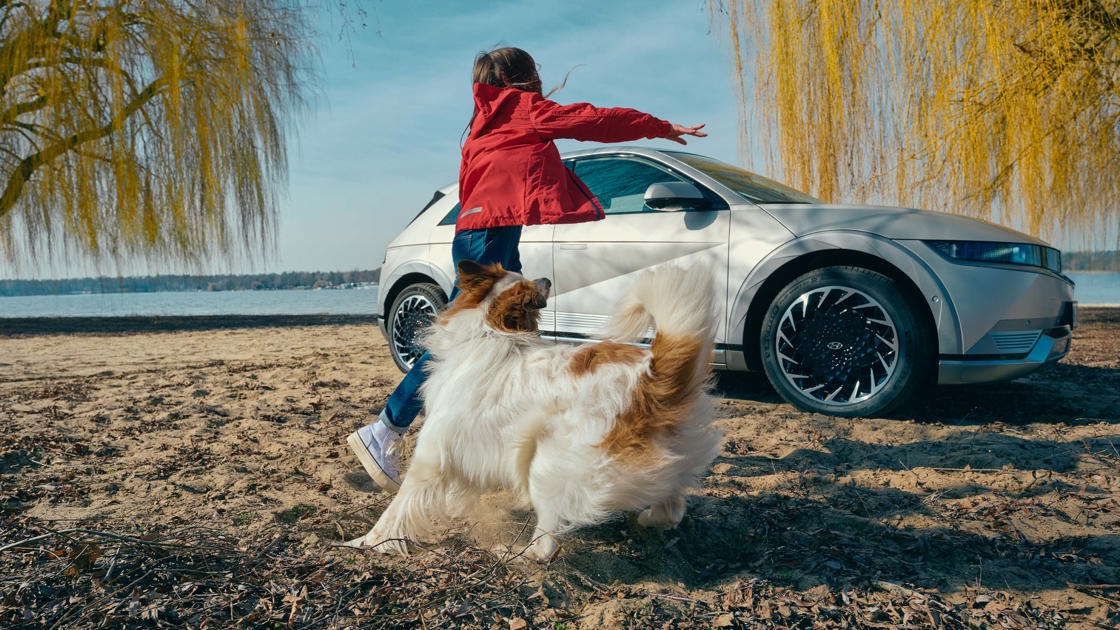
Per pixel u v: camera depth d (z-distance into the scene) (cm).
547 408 225
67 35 1146
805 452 355
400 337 600
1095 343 777
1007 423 413
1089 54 793
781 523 273
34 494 305
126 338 1184
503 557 232
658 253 460
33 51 1122
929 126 794
